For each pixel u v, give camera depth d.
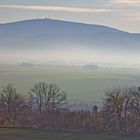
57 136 122.00
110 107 145.38
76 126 141.75
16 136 120.81
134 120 139.38
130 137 122.31
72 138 120.25
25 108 172.88
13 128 132.25
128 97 145.62
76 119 147.00
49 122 153.62
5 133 124.12
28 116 163.62
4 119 165.12
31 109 171.75
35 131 127.69
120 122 139.00
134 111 143.25
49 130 129.50
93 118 145.88
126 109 143.50
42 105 177.62
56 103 180.00
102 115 146.88
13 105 172.62
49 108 174.50
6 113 170.50
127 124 138.12
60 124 146.88
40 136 121.44
